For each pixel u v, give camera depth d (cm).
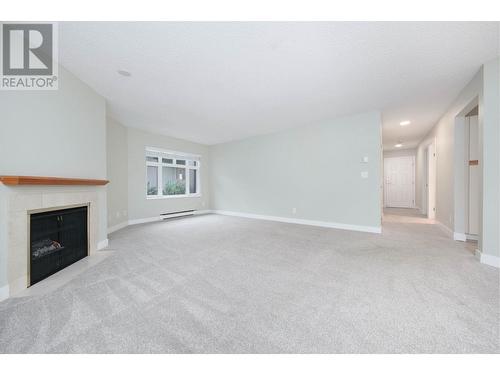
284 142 511
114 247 299
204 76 257
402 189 801
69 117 242
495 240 222
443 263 230
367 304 152
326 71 247
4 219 164
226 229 423
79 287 181
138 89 290
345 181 416
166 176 587
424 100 331
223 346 113
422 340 116
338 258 250
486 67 227
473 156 317
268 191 546
